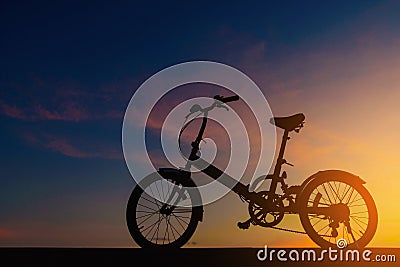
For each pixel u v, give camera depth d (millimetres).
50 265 3629
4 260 3746
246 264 3717
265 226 4426
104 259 3846
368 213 4469
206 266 3668
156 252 4266
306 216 4398
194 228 4344
